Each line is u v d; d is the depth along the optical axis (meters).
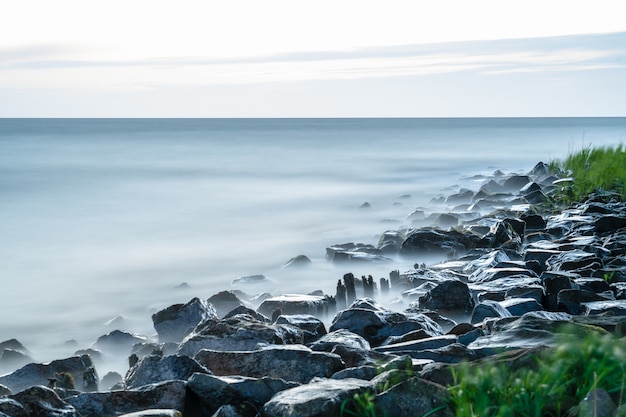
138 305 19.70
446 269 17.00
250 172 60.78
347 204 38.56
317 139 130.88
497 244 20.02
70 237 31.52
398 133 162.25
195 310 13.37
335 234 29.05
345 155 81.81
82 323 18.16
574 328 7.38
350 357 8.32
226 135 160.62
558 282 12.44
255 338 9.30
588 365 5.80
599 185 28.33
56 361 10.30
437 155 79.69
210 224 33.53
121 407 6.75
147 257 26.31
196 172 61.66
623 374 5.55
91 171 63.81
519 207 26.45
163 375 7.82
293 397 5.95
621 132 161.12
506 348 7.41
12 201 44.31
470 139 123.50
